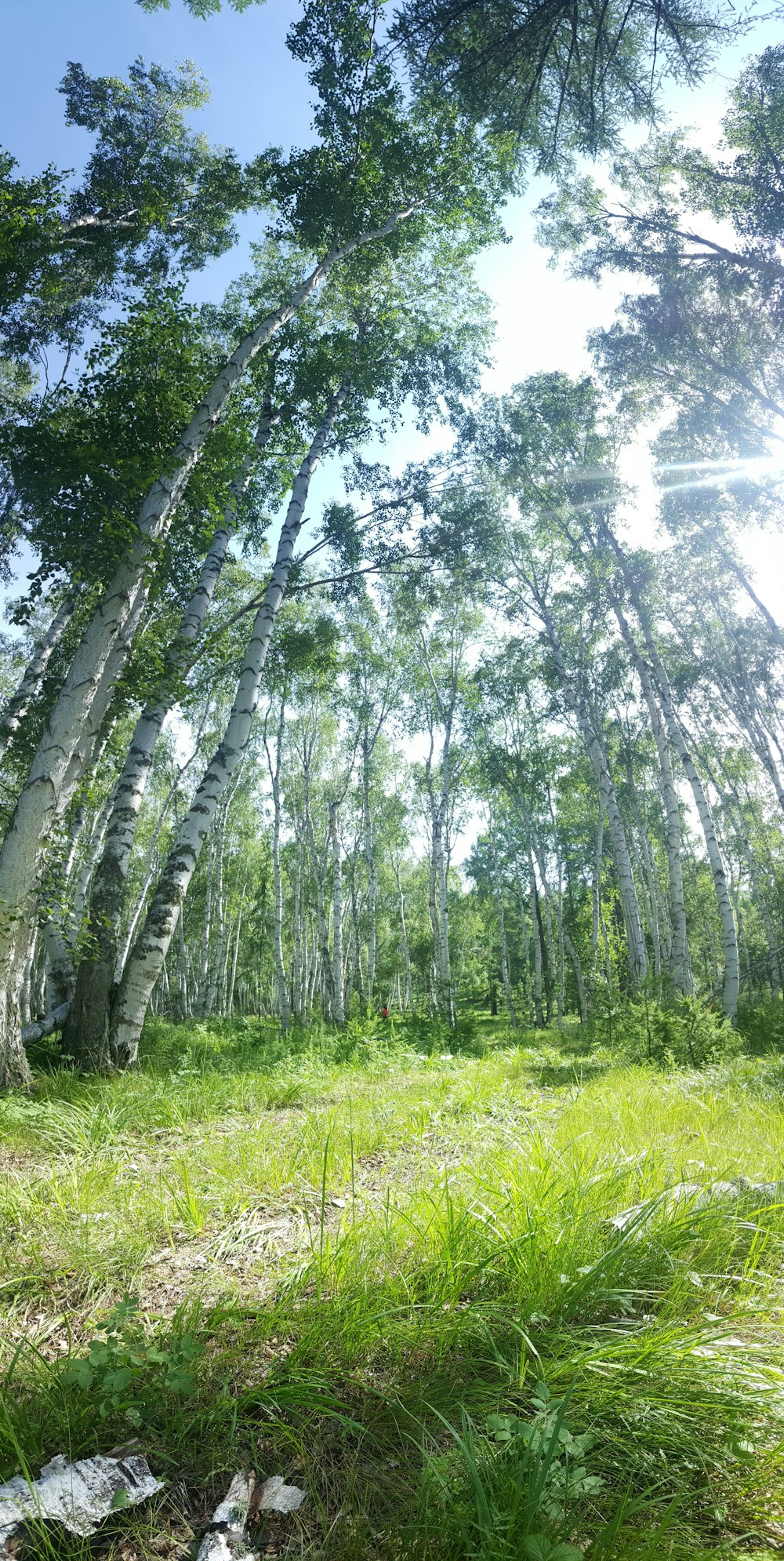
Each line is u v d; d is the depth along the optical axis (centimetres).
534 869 2648
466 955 4762
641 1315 242
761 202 1355
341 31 1073
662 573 2256
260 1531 165
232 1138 515
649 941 3109
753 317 1541
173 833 2775
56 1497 164
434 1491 166
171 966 3575
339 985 2128
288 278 1530
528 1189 308
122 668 909
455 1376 213
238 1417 199
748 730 2495
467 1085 777
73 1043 833
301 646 1584
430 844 2927
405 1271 268
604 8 704
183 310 938
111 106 1473
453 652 2436
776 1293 250
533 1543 142
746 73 1246
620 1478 172
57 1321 256
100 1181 396
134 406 875
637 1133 494
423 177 1196
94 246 1357
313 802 2970
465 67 802
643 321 1636
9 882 697
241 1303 263
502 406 1970
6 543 1345
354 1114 618
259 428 1355
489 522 1587
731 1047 1096
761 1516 161
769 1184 340
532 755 2488
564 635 2352
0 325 1359
